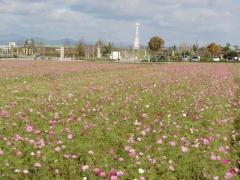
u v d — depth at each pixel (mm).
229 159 9039
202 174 7914
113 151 9117
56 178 7445
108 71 44062
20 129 10867
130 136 10609
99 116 13195
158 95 19406
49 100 16531
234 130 12031
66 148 9180
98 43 123188
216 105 16422
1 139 9648
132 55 120312
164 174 7910
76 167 8047
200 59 114250
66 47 131625
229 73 41938
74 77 32875
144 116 13352
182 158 8898
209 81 28922
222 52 139125
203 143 10094
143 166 8273
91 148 9328
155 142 10117
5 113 12789
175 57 118000
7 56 105812
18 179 7375
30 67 47062
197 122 12859
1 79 28156
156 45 129500
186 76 34688
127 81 28234
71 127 11430
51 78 31172
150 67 57000
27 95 18766
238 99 19062
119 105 15719
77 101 16547
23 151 8844
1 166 7840
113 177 7352
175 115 14016
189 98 18391
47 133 10547
